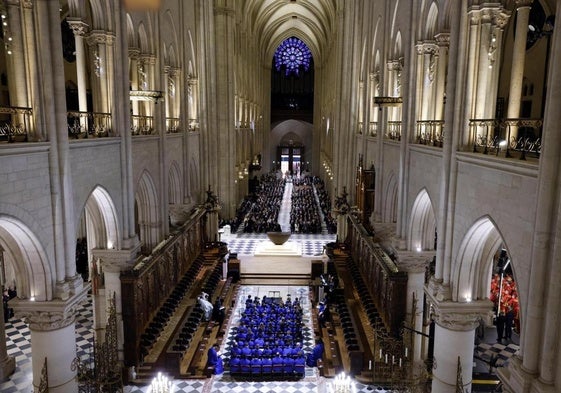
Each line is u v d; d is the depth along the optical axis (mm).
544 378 8289
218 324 22453
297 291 28312
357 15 30422
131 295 17375
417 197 16406
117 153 16750
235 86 44312
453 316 12641
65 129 12320
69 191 12578
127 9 17203
